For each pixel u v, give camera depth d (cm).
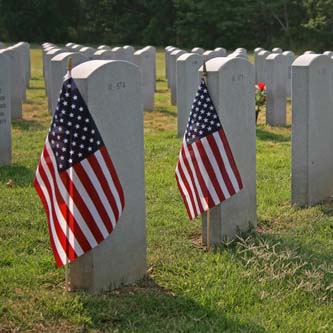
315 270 689
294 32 4994
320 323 589
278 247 759
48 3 5322
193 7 5088
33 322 575
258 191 1001
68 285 629
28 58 2294
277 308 614
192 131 748
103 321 580
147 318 587
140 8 5541
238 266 702
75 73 601
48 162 606
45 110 1764
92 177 596
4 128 1127
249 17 5053
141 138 655
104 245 627
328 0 4819
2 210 879
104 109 612
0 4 5359
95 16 5594
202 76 749
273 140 1426
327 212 904
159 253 738
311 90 902
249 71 800
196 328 569
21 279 659
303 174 921
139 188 659
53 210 608
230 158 752
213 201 746
